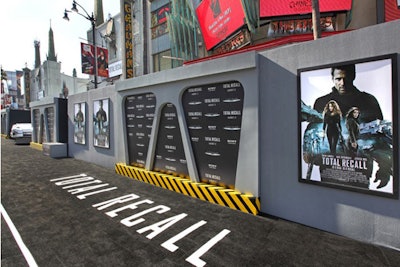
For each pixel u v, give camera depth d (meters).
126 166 8.65
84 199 6.19
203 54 14.06
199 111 6.34
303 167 4.54
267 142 5.05
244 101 5.29
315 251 3.68
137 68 19.34
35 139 17.22
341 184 4.11
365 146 3.86
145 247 3.88
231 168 5.73
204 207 5.51
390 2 7.95
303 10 9.02
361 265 3.32
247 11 9.38
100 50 21.53
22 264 3.46
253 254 3.62
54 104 13.76
